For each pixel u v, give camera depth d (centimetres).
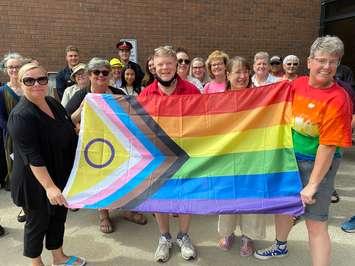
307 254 336
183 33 746
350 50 782
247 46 795
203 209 287
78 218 412
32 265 302
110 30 702
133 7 708
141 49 725
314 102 244
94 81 344
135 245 355
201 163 297
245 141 290
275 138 279
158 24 727
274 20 805
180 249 344
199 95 301
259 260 328
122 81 514
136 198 298
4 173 480
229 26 774
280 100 279
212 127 300
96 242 361
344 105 234
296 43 831
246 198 284
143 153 307
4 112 387
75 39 687
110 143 308
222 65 396
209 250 344
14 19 650
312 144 258
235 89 323
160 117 306
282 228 320
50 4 664
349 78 433
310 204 258
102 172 305
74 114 341
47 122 276
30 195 276
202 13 751
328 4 825
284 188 274
